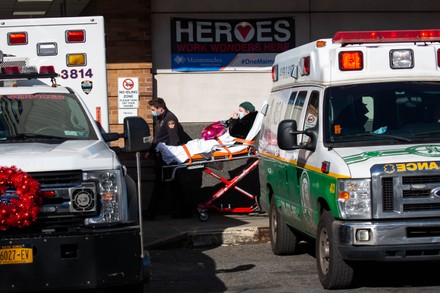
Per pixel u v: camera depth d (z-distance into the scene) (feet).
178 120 50.55
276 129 36.55
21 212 22.84
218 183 49.55
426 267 33.27
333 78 31.01
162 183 45.16
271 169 36.76
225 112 51.13
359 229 26.99
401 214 26.99
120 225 23.97
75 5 57.36
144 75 49.39
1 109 28.17
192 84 50.80
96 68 37.73
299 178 31.83
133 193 25.52
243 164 49.39
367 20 52.13
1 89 29.07
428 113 30.37
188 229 41.39
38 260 22.71
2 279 22.61
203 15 50.70
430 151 27.86
